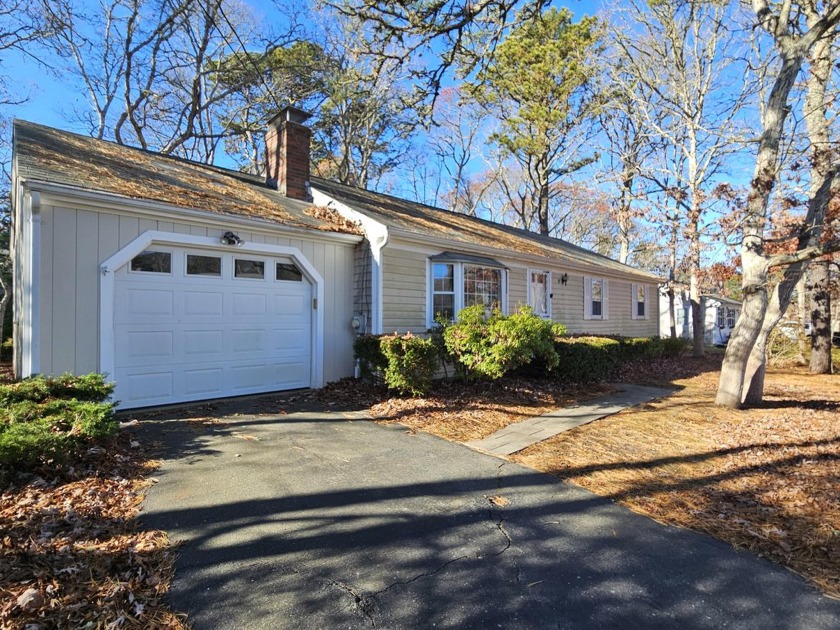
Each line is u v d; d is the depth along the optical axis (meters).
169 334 6.39
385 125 23.23
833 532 3.17
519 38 17.98
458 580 2.60
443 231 10.26
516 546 2.99
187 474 4.02
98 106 17.88
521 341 7.24
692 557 2.88
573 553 2.92
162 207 6.05
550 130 21.38
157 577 2.54
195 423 5.60
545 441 5.36
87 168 6.48
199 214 6.37
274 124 10.32
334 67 16.67
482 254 10.44
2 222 15.27
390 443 5.13
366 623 2.23
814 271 12.54
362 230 8.48
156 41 17.45
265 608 2.32
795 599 2.47
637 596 2.48
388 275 8.52
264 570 2.65
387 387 7.79
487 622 2.25
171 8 15.97
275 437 5.18
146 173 7.42
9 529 2.93
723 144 11.02
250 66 18.19
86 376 4.94
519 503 3.66
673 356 15.52
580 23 17.48
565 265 12.95
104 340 5.69
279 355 7.61
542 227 24.11
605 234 32.06
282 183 9.86
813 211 7.19
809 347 16.11
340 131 22.92
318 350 8.02
